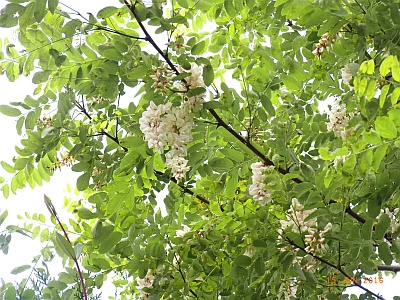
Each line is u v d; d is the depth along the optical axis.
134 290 3.63
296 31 3.47
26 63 2.98
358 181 2.59
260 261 2.85
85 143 3.23
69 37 2.88
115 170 3.15
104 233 2.90
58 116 2.99
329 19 2.72
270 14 3.25
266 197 2.75
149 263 3.01
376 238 2.56
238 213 3.00
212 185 2.90
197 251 3.11
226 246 3.10
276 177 2.66
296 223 2.83
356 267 3.07
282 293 3.17
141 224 3.15
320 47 2.99
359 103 2.71
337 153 1.99
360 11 2.85
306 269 3.02
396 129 1.86
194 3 3.06
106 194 3.08
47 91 3.21
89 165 3.25
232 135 2.99
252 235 2.92
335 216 2.71
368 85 1.92
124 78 2.91
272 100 3.98
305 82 3.51
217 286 3.23
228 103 2.88
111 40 2.94
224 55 3.94
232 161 2.89
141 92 2.97
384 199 2.52
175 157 2.89
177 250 3.13
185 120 2.72
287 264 2.82
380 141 1.97
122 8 2.76
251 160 2.90
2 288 1.83
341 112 3.29
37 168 3.31
